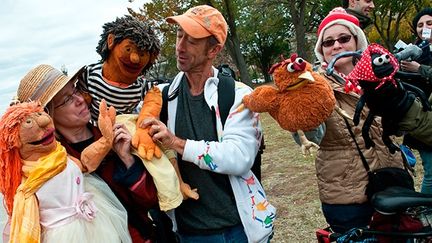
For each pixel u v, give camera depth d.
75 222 1.76
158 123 2.02
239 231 2.17
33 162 1.75
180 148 2.03
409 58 2.05
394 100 1.82
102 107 1.91
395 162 2.28
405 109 1.83
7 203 1.79
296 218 4.38
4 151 1.72
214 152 2.01
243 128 2.09
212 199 2.14
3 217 2.73
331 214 2.33
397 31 24.12
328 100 1.90
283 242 3.94
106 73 2.01
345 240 2.17
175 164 2.13
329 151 2.28
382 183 2.17
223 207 2.13
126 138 1.96
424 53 3.52
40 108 1.75
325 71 2.34
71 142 1.97
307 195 4.96
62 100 1.89
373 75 1.79
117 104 2.05
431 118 1.87
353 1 3.23
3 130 1.70
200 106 2.16
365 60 1.82
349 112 2.23
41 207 1.74
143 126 2.01
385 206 2.02
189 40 2.05
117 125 1.96
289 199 4.95
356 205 2.24
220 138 2.11
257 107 2.01
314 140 2.13
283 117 1.94
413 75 2.05
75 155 1.95
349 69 2.37
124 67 1.95
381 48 1.83
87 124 2.03
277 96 1.95
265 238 2.17
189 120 2.17
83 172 1.89
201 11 2.09
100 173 2.01
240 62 19.06
